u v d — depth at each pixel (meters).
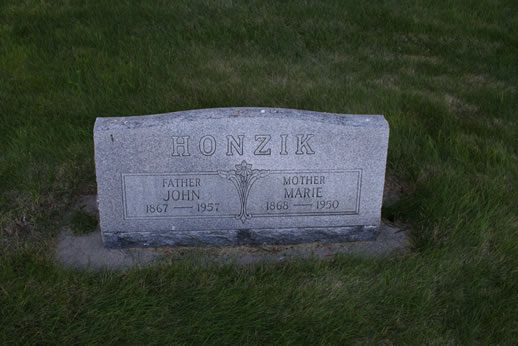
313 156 2.46
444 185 2.85
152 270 2.40
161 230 2.54
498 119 3.51
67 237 2.59
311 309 2.27
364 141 2.46
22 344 2.14
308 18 4.54
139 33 4.22
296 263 2.46
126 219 2.50
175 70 3.82
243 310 2.27
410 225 2.72
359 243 2.63
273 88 3.66
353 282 2.38
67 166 2.96
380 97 3.60
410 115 3.46
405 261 2.47
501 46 4.43
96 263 2.47
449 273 2.44
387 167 3.09
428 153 3.12
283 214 2.55
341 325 2.23
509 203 2.80
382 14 4.71
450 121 3.40
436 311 2.31
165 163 2.43
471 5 5.00
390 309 2.30
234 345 2.17
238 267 2.46
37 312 2.23
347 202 2.55
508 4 5.07
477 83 3.92
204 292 2.32
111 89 3.55
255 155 2.44
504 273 2.46
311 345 2.18
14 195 2.77
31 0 4.59
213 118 2.38
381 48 4.30
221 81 3.73
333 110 3.47
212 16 4.48
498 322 2.27
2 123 3.23
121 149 2.39
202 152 2.42
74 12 4.44
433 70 4.06
